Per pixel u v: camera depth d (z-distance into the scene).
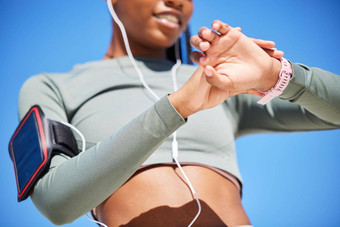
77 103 1.08
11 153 1.02
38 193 0.90
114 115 1.03
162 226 0.91
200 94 0.79
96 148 0.85
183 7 1.18
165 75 1.18
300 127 1.15
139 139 0.80
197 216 0.88
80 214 0.86
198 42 0.80
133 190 0.95
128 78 1.13
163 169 0.97
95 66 1.18
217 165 1.02
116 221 0.94
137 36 1.22
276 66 0.86
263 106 1.19
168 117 0.79
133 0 1.17
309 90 0.90
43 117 0.99
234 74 0.80
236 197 1.02
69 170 0.85
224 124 1.10
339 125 1.08
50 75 1.15
